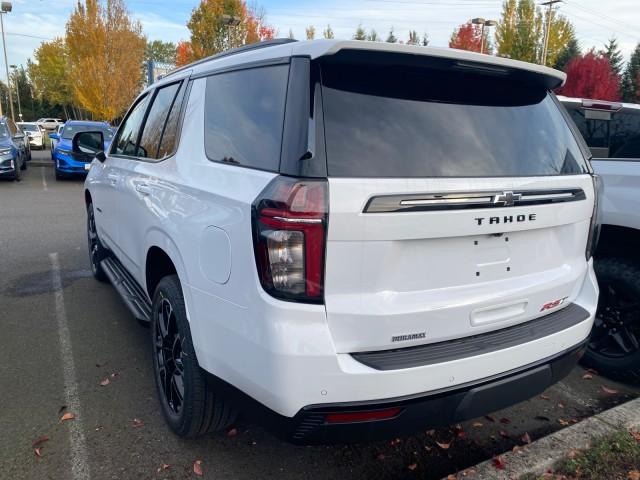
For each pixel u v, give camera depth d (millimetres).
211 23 25656
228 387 2311
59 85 47469
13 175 14797
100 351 4027
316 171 1988
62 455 2785
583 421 3004
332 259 1981
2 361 3834
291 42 2346
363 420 2047
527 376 2379
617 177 3484
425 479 2688
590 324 2725
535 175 2445
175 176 2916
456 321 2250
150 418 3146
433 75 2355
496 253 2365
